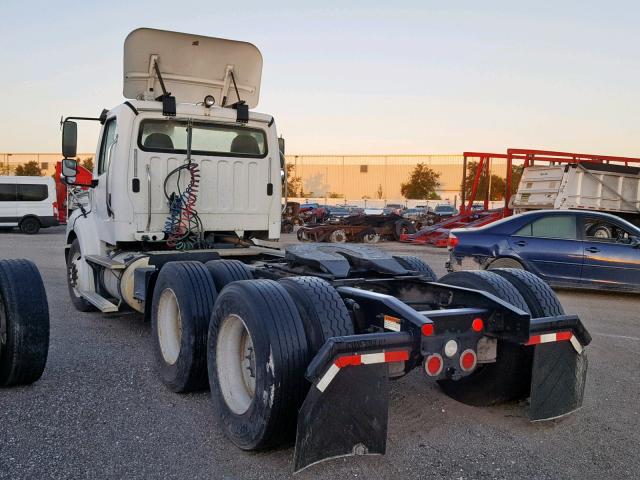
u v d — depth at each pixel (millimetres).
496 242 9445
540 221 9391
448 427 3803
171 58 6414
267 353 3145
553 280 9102
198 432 3643
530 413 3570
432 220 26266
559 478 3131
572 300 9062
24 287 4289
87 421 3789
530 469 3229
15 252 15609
